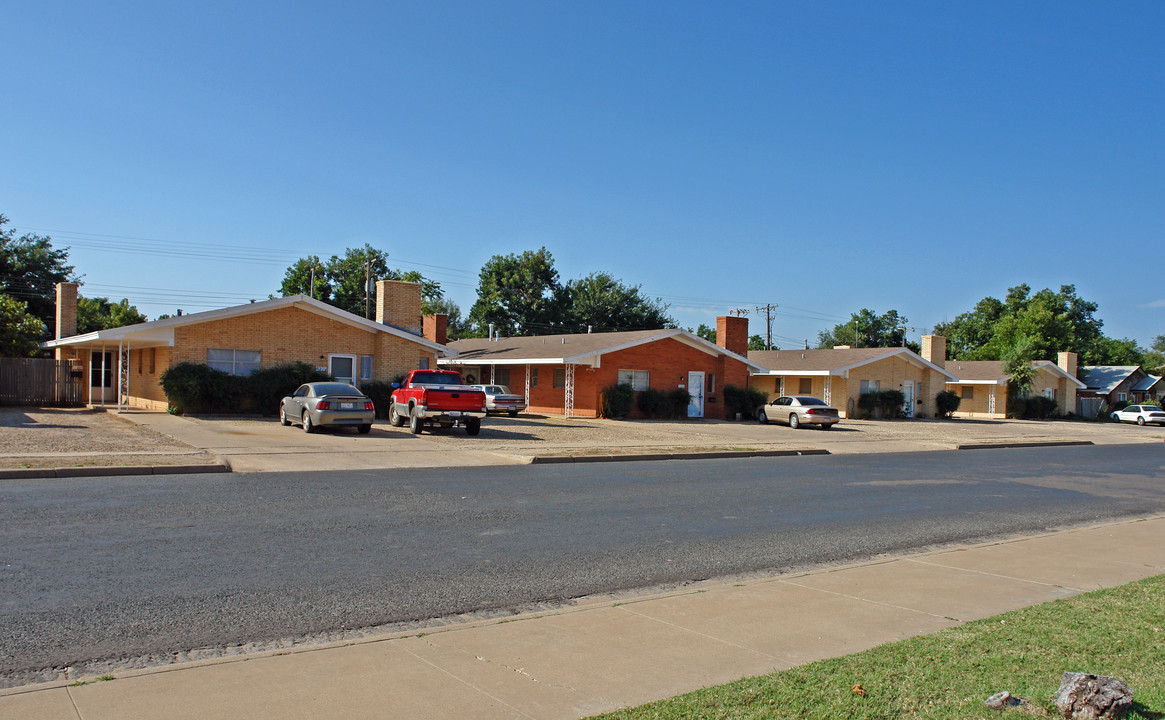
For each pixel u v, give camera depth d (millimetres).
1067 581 8281
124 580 6988
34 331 37219
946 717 4531
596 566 8297
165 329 26344
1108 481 18641
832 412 34438
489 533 9680
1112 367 68812
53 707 4379
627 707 4602
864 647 5883
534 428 27641
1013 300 84750
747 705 4629
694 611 6738
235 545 8453
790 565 8797
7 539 8383
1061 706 4629
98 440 18000
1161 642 6016
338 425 21984
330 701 4590
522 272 77812
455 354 42969
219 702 4520
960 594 7602
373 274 75938
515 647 5660
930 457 23750
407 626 6172
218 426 22734
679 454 20516
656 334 37438
